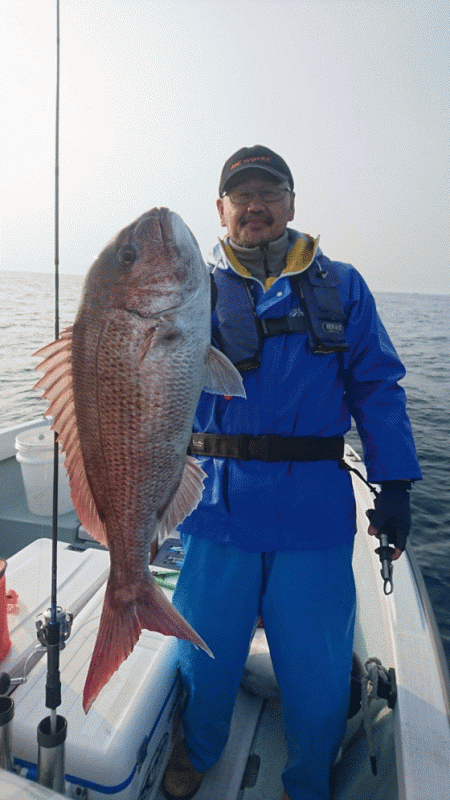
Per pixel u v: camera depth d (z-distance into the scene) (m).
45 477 3.21
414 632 1.74
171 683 1.66
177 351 1.16
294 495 1.58
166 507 1.24
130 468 1.17
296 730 1.57
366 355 1.75
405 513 1.67
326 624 1.57
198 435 1.69
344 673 1.57
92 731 1.36
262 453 1.59
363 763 1.67
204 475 1.28
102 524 1.21
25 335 18.98
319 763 1.56
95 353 1.11
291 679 1.57
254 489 1.58
